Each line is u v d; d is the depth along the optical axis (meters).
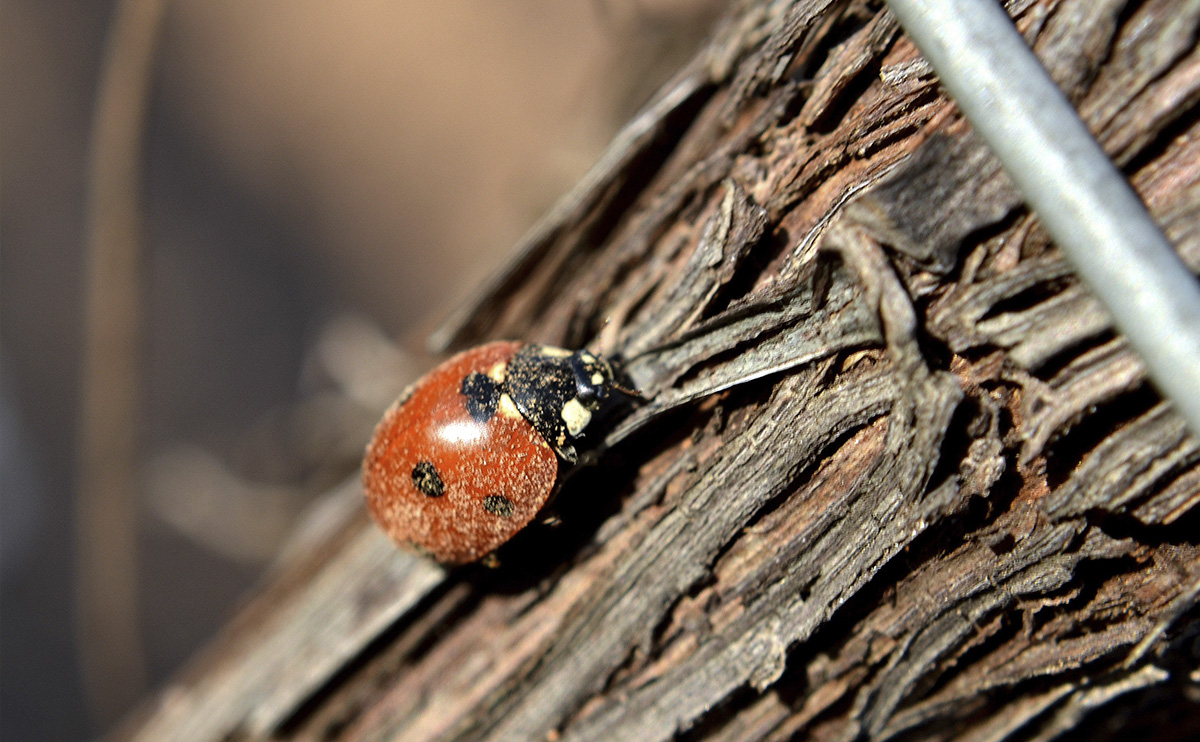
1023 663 0.05
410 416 0.06
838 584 0.05
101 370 0.07
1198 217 0.05
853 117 0.05
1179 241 0.05
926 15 0.05
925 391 0.05
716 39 0.06
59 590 0.10
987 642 0.05
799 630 0.05
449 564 0.06
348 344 0.08
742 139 0.05
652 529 0.05
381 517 0.06
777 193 0.05
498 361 0.06
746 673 0.05
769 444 0.05
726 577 0.05
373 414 0.07
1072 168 0.05
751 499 0.05
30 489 0.10
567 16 0.10
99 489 0.07
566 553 0.06
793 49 0.05
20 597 0.10
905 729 0.05
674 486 0.05
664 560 0.05
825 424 0.05
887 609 0.05
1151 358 0.05
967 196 0.05
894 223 0.05
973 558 0.05
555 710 0.06
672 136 0.06
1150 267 0.05
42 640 0.10
